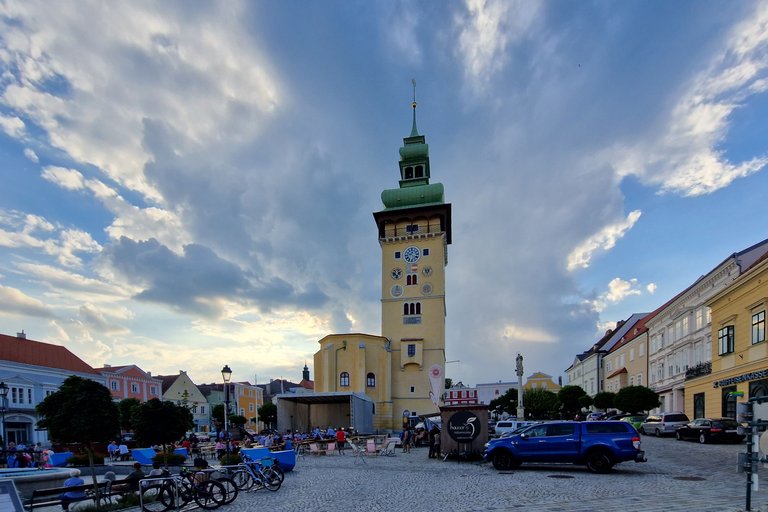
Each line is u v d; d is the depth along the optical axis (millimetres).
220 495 13289
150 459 22516
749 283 28391
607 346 82312
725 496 12172
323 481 17125
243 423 83125
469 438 23266
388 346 60406
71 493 12945
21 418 46562
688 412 37875
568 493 13320
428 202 66438
